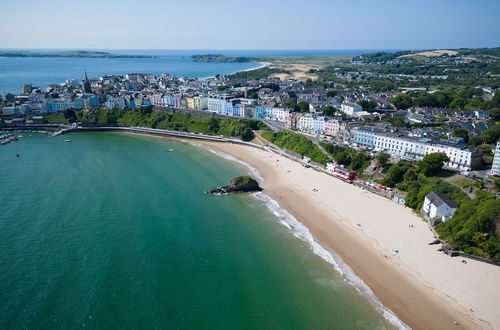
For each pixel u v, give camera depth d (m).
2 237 101.88
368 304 79.56
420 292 83.00
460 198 116.75
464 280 86.31
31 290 80.25
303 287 85.06
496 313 76.50
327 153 175.12
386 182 141.62
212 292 82.69
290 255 98.00
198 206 127.94
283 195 138.75
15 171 161.00
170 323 73.00
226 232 109.88
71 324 71.25
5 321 71.31
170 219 117.00
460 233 96.81
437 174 135.25
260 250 100.31
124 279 85.56
